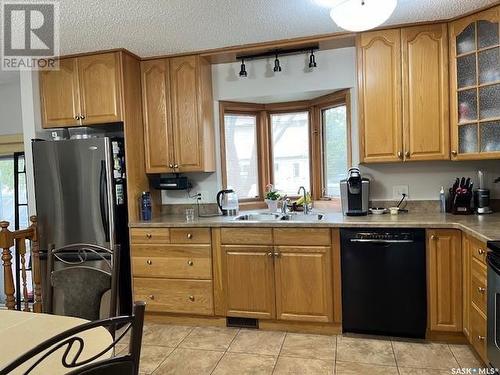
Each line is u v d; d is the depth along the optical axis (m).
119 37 2.85
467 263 2.40
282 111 3.78
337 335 2.79
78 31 2.69
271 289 2.88
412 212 3.05
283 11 2.48
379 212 3.05
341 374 2.25
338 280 2.75
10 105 4.10
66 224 3.09
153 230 3.10
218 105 3.57
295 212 3.48
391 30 2.87
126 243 3.23
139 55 3.32
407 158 2.88
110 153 3.04
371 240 2.64
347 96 3.25
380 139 2.93
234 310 2.97
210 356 2.54
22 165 4.12
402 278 2.61
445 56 2.78
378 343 2.63
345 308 2.74
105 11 2.38
